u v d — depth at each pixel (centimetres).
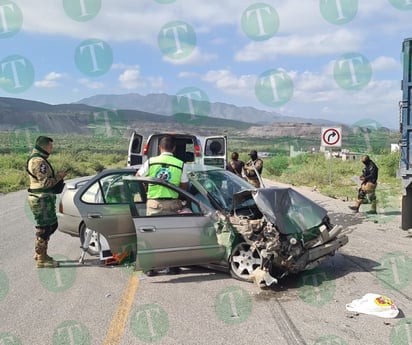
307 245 621
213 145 1167
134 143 1172
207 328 468
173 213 641
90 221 686
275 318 491
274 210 602
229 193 692
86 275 671
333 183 2162
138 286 614
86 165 3541
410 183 905
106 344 435
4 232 1023
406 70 886
